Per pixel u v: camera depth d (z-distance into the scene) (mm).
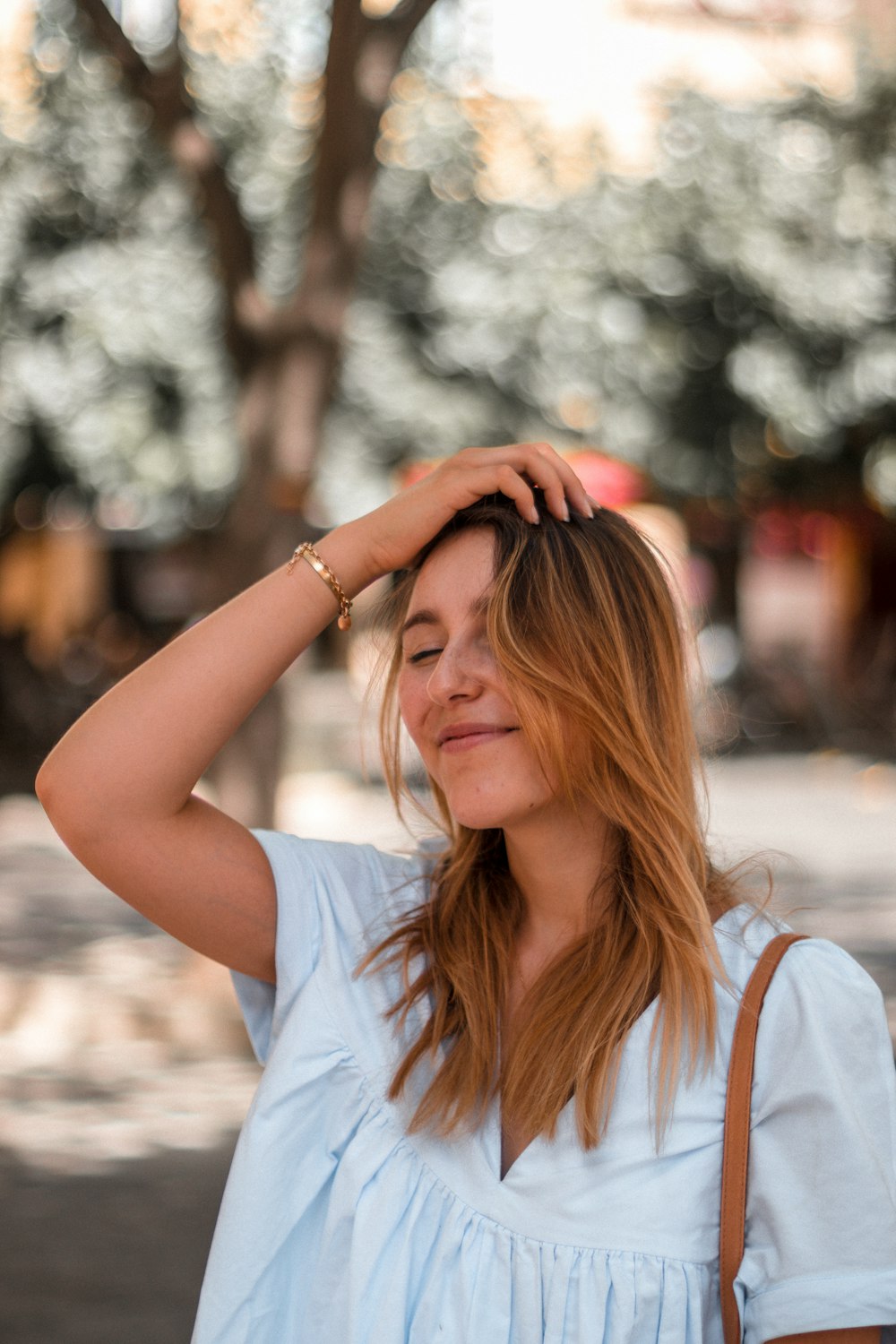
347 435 14789
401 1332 1448
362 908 1666
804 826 12367
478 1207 1444
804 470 16875
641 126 15875
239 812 6445
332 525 14906
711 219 15117
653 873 1484
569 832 1576
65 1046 6324
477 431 14742
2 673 16609
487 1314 1409
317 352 6348
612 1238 1389
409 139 13219
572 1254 1394
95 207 12242
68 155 11383
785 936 1461
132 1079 5930
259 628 1583
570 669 1479
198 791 9805
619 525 1584
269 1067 1586
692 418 15688
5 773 15133
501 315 14477
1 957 7848
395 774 1750
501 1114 1494
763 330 15594
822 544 21578
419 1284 1460
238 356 6406
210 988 6805
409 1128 1494
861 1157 1353
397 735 1747
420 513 1581
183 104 6094
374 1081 1554
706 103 15172
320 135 6137
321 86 6211
